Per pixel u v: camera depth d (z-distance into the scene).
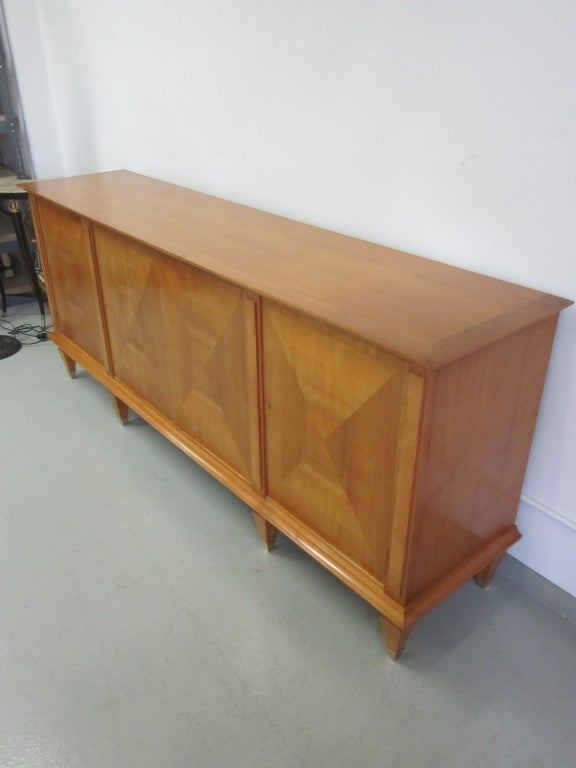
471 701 1.50
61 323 2.76
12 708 1.49
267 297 1.45
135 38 2.51
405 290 1.48
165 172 2.66
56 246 2.48
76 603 1.76
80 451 2.37
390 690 1.53
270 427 1.68
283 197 2.12
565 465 1.60
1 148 3.59
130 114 2.73
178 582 1.82
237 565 1.88
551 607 1.75
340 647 1.63
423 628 1.68
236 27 2.04
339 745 1.41
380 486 1.41
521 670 1.58
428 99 1.58
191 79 2.32
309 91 1.88
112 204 2.23
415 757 1.39
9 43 3.13
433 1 1.48
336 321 1.31
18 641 1.65
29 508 2.09
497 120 1.46
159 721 1.46
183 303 1.82
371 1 1.62
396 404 1.29
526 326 1.32
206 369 1.83
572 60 1.29
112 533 1.99
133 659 1.60
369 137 1.76
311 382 1.48
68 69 3.03
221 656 1.61
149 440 2.43
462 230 1.62
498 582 1.83
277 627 1.68
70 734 1.44
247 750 1.40
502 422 1.47
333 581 1.82
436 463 1.33
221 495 2.15
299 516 1.72
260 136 2.12
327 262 1.66
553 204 1.42
